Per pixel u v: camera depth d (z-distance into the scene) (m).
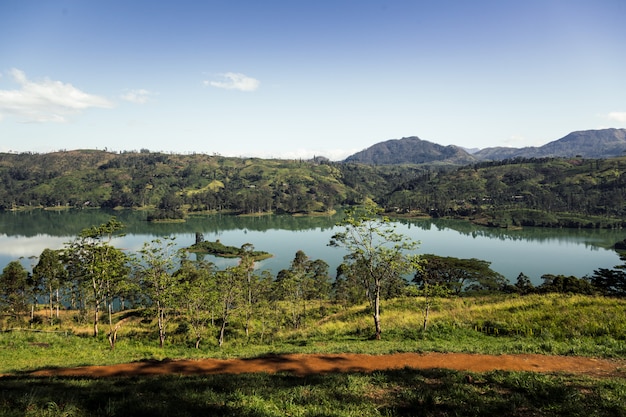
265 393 10.34
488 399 10.12
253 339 28.52
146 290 25.28
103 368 14.66
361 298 52.62
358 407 9.55
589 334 19.98
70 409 8.41
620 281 50.28
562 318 22.98
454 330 23.11
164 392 10.20
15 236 147.88
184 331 32.12
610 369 14.27
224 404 9.16
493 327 23.09
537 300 30.44
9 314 42.72
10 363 16.78
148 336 30.19
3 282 49.19
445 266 62.81
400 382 11.76
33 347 20.59
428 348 17.98
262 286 35.78
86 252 29.09
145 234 163.00
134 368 14.62
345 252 127.25
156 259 25.03
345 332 26.23
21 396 9.03
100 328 34.19
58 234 153.00
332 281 85.56
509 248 134.12
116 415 8.33
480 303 33.97
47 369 14.58
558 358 15.93
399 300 39.62
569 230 176.25
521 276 77.56
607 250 130.00
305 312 46.44
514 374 12.39
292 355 17.02
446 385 11.30
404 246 23.52
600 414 9.07
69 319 45.53
